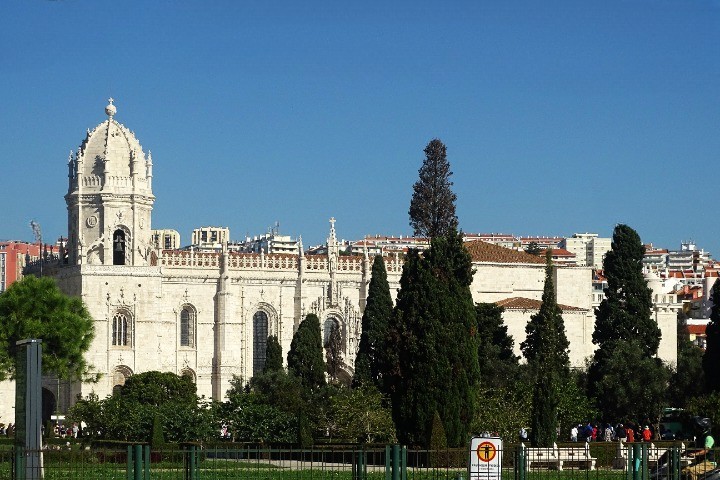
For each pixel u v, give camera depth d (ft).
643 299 601.62
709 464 237.25
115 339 646.33
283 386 520.83
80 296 641.40
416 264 361.92
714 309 548.72
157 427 401.70
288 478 246.47
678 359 639.35
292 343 598.34
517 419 411.95
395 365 355.36
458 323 357.20
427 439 346.13
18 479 213.66
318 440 439.22
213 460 239.71
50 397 653.71
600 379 554.46
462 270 483.10
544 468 312.50
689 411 459.32
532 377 542.98
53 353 543.39
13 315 535.19
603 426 520.42
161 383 571.28
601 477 274.77
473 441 216.33
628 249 602.03
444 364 350.64
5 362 535.60
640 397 538.06
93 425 444.14
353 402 436.35
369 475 240.12
